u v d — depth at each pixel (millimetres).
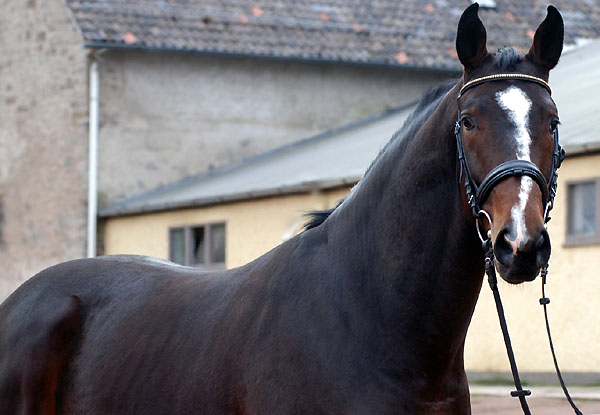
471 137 3648
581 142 13172
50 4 22578
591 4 26125
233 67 22828
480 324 14758
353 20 23844
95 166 21594
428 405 3879
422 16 24516
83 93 21734
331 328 3943
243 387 4125
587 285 13398
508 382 14227
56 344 4934
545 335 13922
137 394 4520
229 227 18547
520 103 3611
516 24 24734
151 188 22078
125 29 21516
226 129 22750
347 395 3834
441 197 3859
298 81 23344
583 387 12922
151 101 22188
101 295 5035
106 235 21641
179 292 4746
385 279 3936
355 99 23750
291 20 23312
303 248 4238
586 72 18719
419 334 3861
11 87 23531
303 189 16609
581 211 13523
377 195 4070
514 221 3426
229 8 23094
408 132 4094
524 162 3512
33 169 22859
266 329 4105
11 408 4957
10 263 23328
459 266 3842
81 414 4773
